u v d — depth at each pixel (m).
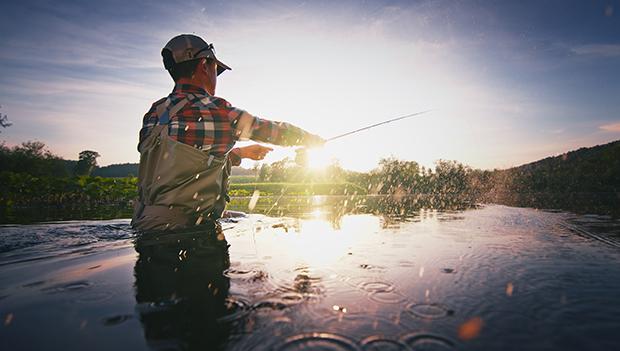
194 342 0.53
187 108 1.65
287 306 0.70
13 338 0.54
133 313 0.65
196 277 0.92
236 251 1.32
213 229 1.83
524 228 2.01
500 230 1.93
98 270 1.00
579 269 1.00
